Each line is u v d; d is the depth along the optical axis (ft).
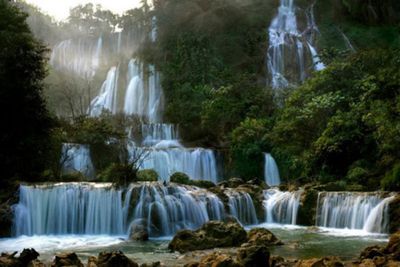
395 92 85.25
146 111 151.23
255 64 162.30
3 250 52.13
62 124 102.63
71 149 93.66
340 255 44.83
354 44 179.01
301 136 100.78
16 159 80.64
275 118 116.37
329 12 196.03
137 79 157.79
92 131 100.73
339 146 86.79
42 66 90.53
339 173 87.51
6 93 80.79
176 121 133.90
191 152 105.40
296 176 97.86
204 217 69.46
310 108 99.45
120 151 99.19
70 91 143.74
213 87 140.77
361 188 76.38
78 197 67.21
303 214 74.28
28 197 66.33
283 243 52.13
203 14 170.40
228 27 171.73
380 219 64.23
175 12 172.76
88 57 183.93
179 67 150.00
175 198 67.77
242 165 105.40
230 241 50.24
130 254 47.57
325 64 146.72
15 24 88.99
